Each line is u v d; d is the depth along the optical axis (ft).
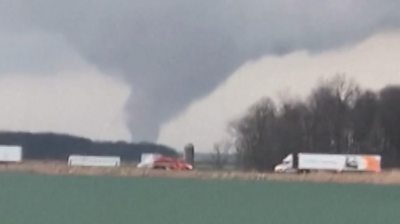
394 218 536.01
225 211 563.48
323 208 598.75
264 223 503.20
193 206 595.47
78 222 489.26
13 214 521.24
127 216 523.29
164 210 561.84
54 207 563.89
